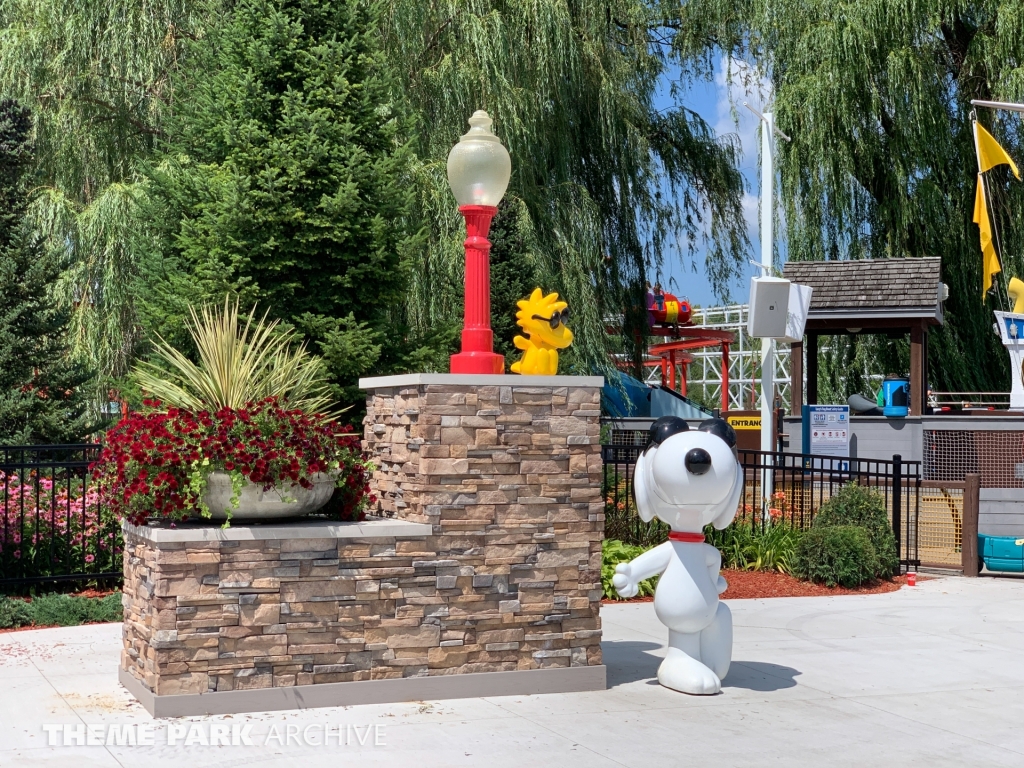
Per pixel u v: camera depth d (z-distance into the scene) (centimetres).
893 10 2039
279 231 1150
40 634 853
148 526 625
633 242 2041
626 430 1889
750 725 601
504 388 665
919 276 1850
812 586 1152
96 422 1349
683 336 2698
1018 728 609
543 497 672
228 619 595
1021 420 1652
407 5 1575
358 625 624
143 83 1582
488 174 688
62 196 1505
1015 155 2136
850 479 1391
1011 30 2050
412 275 1460
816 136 2072
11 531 1034
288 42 1198
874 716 629
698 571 684
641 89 2059
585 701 650
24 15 1636
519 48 1678
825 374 2330
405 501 677
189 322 1159
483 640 654
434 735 562
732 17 2223
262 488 620
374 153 1254
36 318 1337
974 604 1063
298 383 733
